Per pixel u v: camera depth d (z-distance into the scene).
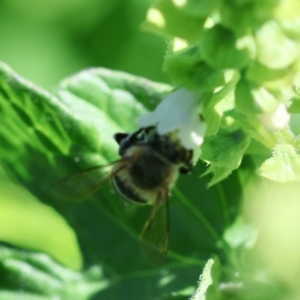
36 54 0.43
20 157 0.35
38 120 0.34
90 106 0.35
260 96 0.31
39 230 0.38
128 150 0.33
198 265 0.34
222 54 0.31
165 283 0.34
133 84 0.35
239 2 0.30
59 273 0.35
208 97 0.31
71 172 0.35
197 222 0.35
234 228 0.34
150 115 0.32
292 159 0.32
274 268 0.34
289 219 0.34
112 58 0.43
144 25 0.31
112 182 0.34
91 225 0.35
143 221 0.35
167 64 0.31
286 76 0.31
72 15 0.43
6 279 0.35
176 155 0.33
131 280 0.35
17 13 0.43
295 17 0.31
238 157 0.32
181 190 0.35
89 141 0.34
